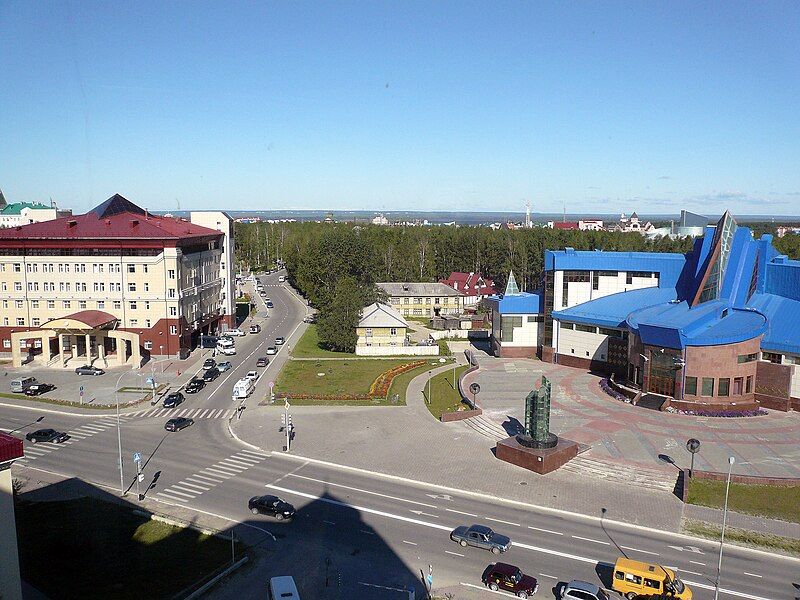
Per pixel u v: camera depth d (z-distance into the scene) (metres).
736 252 82.81
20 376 87.38
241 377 89.19
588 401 76.00
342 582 36.69
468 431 65.81
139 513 45.19
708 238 86.88
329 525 44.06
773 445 60.12
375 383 84.75
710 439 61.78
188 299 104.31
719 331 72.69
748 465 54.84
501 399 77.12
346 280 125.75
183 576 36.47
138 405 74.00
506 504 48.00
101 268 97.88
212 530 42.59
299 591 35.53
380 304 119.88
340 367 97.06
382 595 35.34
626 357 87.12
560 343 97.31
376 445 61.06
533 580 36.22
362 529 43.53
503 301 102.19
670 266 92.12
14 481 51.38
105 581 35.69
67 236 96.50
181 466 55.22
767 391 73.06
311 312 157.62
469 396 78.50
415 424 68.06
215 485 51.03
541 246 176.38
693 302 81.75
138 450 59.28
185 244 102.38
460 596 35.50
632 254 94.69
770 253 88.75
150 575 36.47
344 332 107.44
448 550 40.75
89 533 41.94
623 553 40.62
